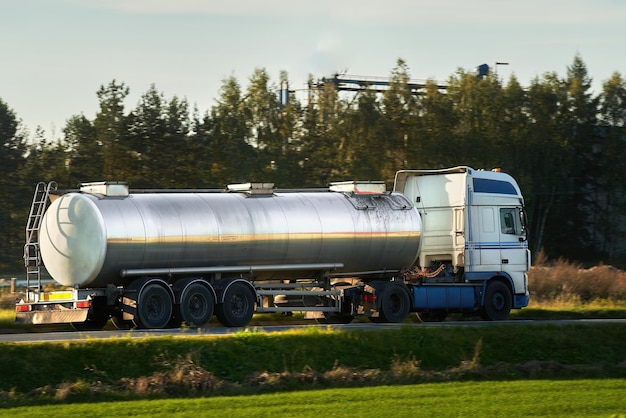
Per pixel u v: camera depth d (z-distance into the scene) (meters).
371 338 66.62
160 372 56.53
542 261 164.12
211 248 76.62
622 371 68.25
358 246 84.19
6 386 53.19
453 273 90.62
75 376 55.06
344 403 52.03
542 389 58.56
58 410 48.69
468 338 70.31
